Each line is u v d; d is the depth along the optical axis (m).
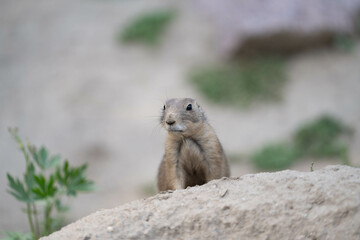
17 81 23.58
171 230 5.60
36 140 20.03
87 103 21.72
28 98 22.42
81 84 22.69
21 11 28.84
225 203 5.63
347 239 4.90
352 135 18.42
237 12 22.94
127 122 20.47
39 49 25.55
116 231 5.61
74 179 7.88
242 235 5.42
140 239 5.58
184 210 5.71
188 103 7.97
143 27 25.14
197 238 5.54
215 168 7.97
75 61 24.17
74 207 16.28
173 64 23.12
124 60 23.81
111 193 17.06
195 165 8.11
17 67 24.52
